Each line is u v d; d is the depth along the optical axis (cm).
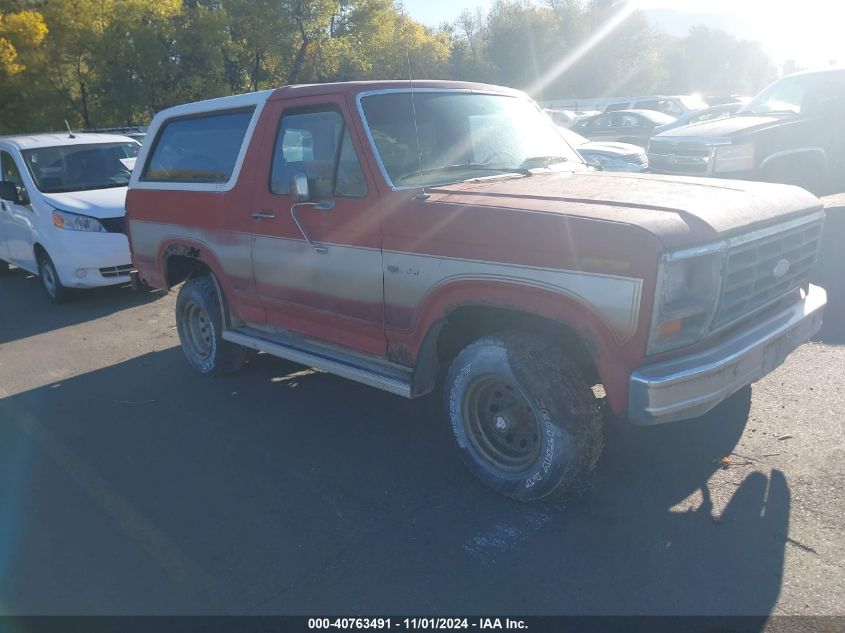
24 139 962
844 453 402
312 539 360
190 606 315
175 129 582
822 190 967
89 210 837
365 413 513
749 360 351
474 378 373
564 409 345
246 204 495
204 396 563
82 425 521
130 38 2566
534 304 343
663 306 310
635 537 341
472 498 387
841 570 307
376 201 406
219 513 390
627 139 2002
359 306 431
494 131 479
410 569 331
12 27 2242
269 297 499
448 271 373
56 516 396
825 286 726
